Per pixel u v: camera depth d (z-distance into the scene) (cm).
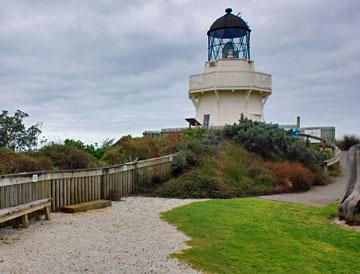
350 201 1117
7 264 702
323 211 1239
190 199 1488
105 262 724
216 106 2978
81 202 1336
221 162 1812
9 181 1035
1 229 970
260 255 792
